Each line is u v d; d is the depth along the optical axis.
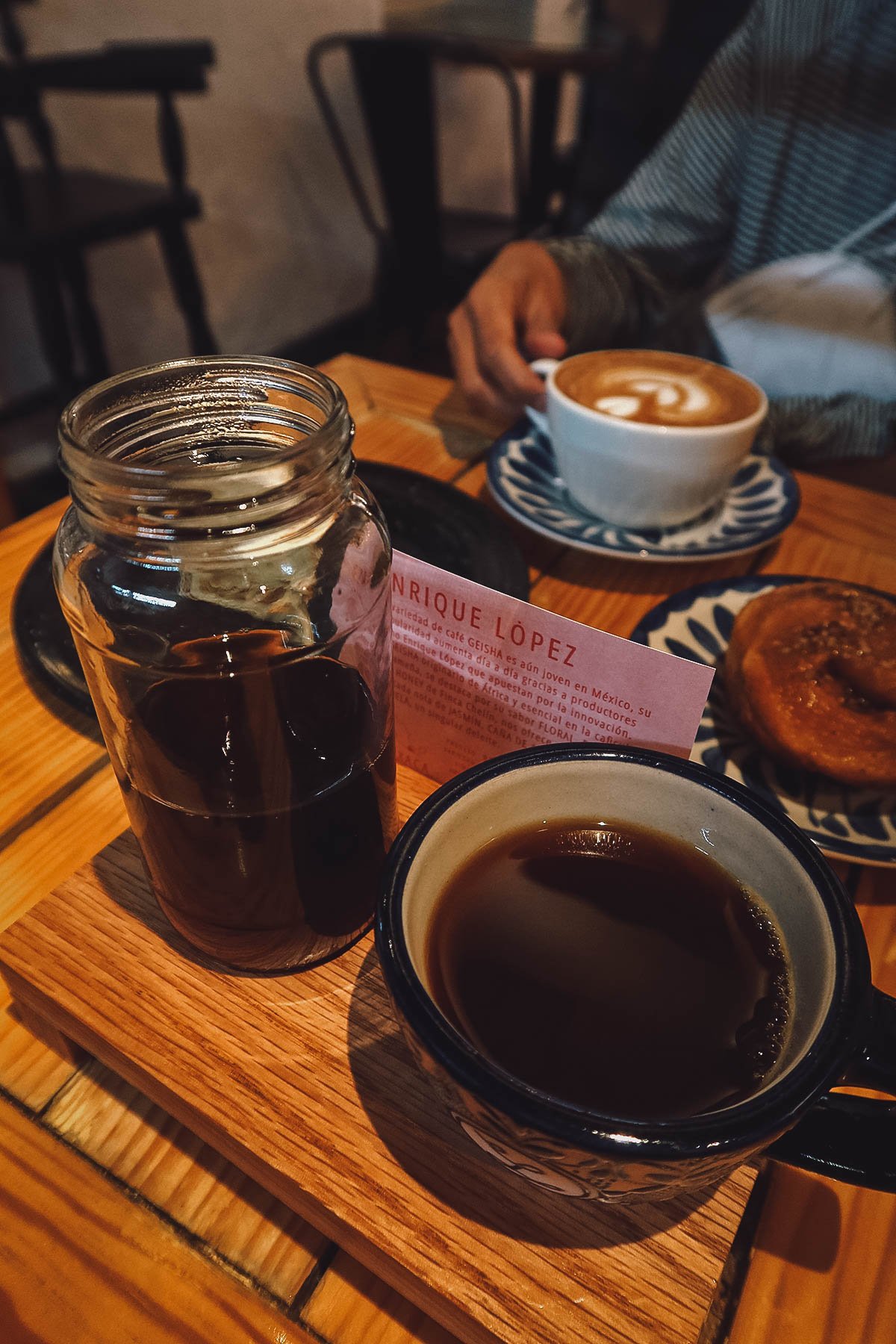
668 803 0.36
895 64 1.22
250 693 0.35
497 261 1.09
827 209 1.33
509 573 0.64
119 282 3.13
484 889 0.36
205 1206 0.36
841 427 1.08
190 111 3.04
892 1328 0.32
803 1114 0.25
